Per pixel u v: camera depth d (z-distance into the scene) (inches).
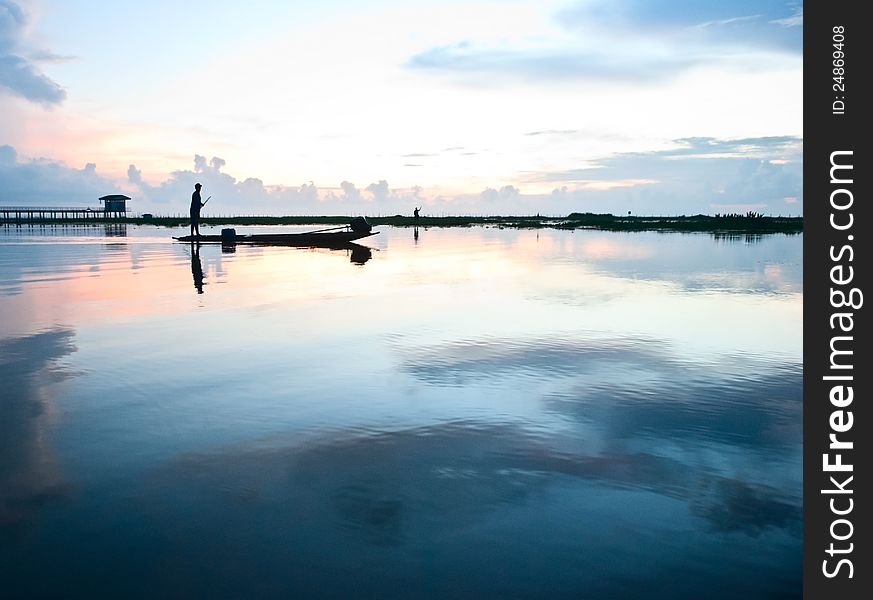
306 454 143.7
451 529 109.8
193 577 94.7
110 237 1386.6
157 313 338.6
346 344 262.7
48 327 297.1
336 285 467.8
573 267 625.0
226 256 784.9
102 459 140.2
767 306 369.1
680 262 682.2
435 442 151.8
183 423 164.2
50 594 90.4
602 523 112.3
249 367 223.1
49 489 124.6
